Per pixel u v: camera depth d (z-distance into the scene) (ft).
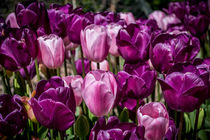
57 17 2.64
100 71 2.22
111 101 2.18
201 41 3.65
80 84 2.40
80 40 2.64
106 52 2.50
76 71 3.18
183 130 2.75
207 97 2.13
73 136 2.70
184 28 3.39
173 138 2.43
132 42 2.57
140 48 2.50
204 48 4.04
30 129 2.72
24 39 2.39
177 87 2.09
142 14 7.49
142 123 2.18
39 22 2.63
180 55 2.32
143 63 2.41
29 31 2.41
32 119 2.38
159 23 4.32
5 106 2.28
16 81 3.00
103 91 2.16
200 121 2.64
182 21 4.14
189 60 2.39
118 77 2.38
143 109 2.24
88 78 2.19
